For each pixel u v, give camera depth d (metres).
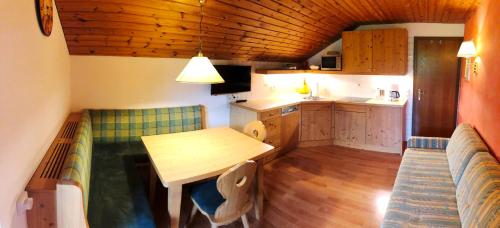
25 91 1.54
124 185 2.38
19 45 1.45
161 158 2.37
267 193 3.32
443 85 5.14
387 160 4.46
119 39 3.13
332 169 4.09
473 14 3.86
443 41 5.03
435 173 2.84
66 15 2.61
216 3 3.03
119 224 1.83
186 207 2.99
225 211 2.18
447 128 5.22
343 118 5.20
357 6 4.04
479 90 3.10
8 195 1.24
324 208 2.99
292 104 4.77
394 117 4.74
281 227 2.66
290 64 5.69
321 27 4.73
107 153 3.13
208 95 4.27
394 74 4.98
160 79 3.80
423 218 2.06
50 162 1.84
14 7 1.38
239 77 4.48
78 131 2.36
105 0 2.54
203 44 3.72
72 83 3.31
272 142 4.43
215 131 3.22
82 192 1.52
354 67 5.26
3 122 1.20
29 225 1.50
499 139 2.30
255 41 4.17
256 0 3.25
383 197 3.23
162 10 2.87
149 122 3.69
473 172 2.11
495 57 2.52
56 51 2.45
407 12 4.34
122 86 3.57
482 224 1.59
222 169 2.17
